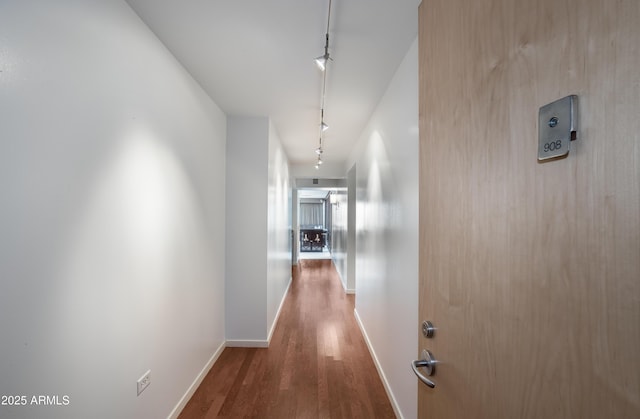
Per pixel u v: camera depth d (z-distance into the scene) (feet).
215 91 7.56
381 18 4.67
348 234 16.33
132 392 4.50
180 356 6.15
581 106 1.35
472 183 2.22
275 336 10.29
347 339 10.03
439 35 2.78
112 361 4.07
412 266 5.16
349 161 16.06
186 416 6.10
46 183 3.09
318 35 5.17
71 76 3.38
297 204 26.78
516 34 1.77
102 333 3.88
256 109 8.87
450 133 2.56
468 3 2.30
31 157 2.93
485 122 2.06
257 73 6.59
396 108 6.35
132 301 4.51
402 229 5.78
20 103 2.82
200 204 7.23
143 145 4.80
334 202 26.21
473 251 2.19
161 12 4.57
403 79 5.84
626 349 1.15
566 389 1.40
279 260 12.75
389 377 6.73
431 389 2.85
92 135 3.71
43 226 3.06
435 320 2.79
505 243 1.84
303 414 6.20
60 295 3.25
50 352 3.14
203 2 4.35
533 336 1.60
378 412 6.27
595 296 1.27
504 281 1.84
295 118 9.73
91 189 3.69
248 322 9.48
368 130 9.89
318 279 20.03
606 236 1.23
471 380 2.19
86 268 3.61
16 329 2.81
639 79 1.14
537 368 1.57
